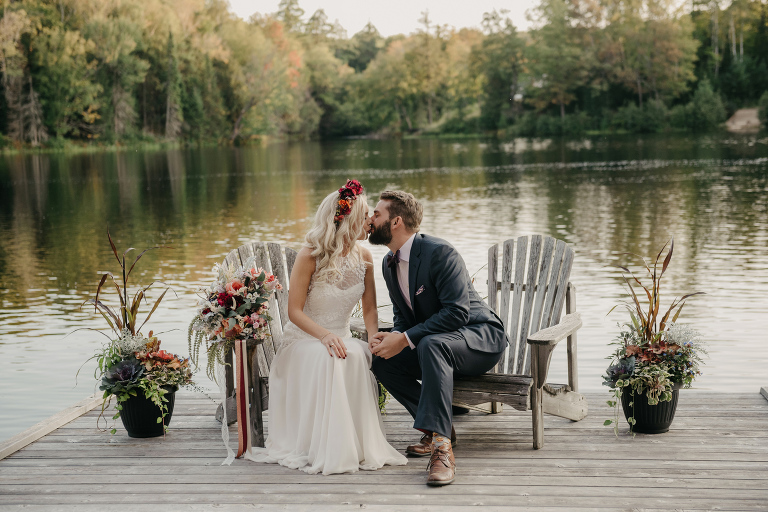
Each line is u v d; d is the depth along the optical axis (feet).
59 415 11.64
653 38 190.80
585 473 9.12
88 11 150.41
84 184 79.66
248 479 9.16
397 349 9.79
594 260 29.86
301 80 220.23
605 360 16.78
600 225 40.55
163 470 9.51
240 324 9.94
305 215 48.75
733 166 81.66
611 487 8.66
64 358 18.01
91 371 16.97
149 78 162.71
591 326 19.70
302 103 217.15
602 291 23.95
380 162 110.32
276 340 11.88
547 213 46.75
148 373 10.71
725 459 9.50
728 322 19.76
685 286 24.34
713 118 181.88
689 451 9.82
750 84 188.34
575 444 10.23
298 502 8.39
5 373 16.81
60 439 10.80
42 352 18.54
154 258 33.12
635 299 11.23
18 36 139.33
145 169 102.01
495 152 132.87
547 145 153.79
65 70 143.33
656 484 8.72
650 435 10.53
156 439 10.80
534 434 10.02
